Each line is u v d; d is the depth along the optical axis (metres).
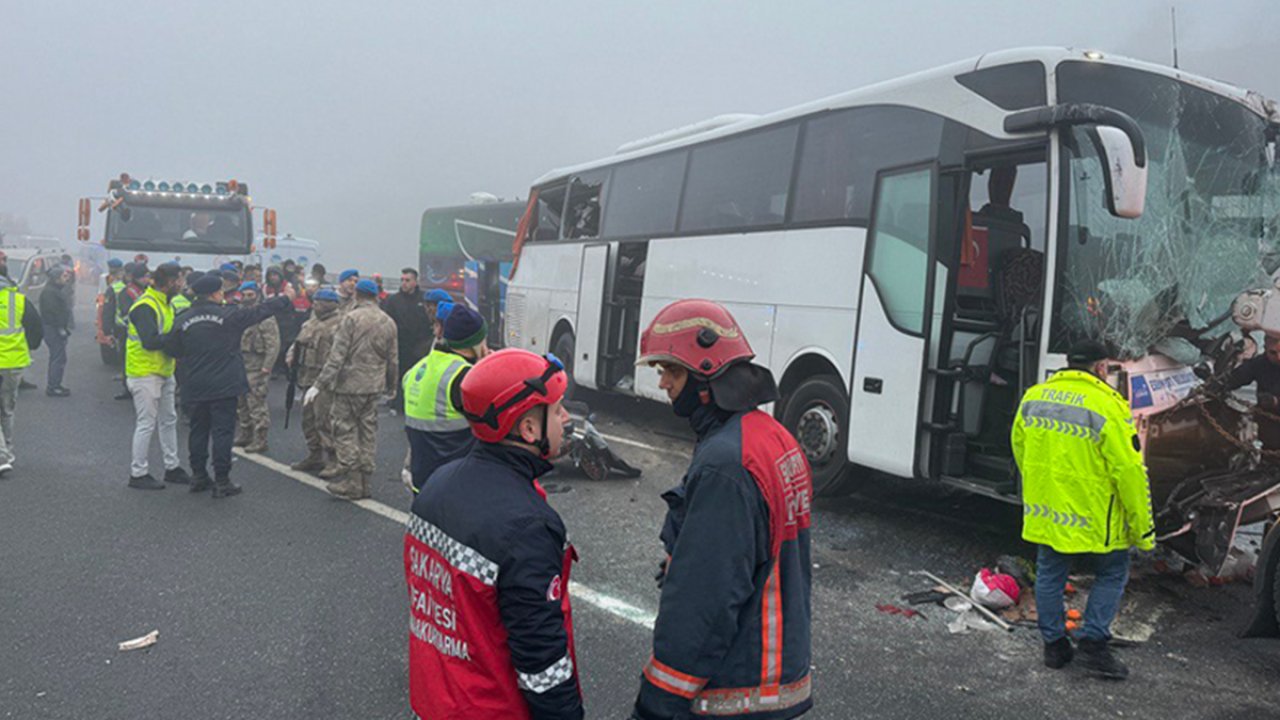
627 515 7.05
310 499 7.27
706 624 2.03
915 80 6.79
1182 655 4.59
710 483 2.07
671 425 11.39
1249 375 5.63
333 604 5.03
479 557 1.95
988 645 4.68
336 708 3.85
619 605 5.11
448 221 24.33
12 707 3.80
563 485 8.02
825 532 6.71
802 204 7.87
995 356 6.23
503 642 1.99
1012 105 5.93
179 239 16.33
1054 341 5.43
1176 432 5.65
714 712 2.12
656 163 10.42
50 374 12.22
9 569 5.48
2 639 4.48
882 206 6.89
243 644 4.49
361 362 7.09
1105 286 5.44
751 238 8.45
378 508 7.05
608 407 12.70
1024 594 5.30
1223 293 5.95
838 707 3.96
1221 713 3.96
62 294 12.21
